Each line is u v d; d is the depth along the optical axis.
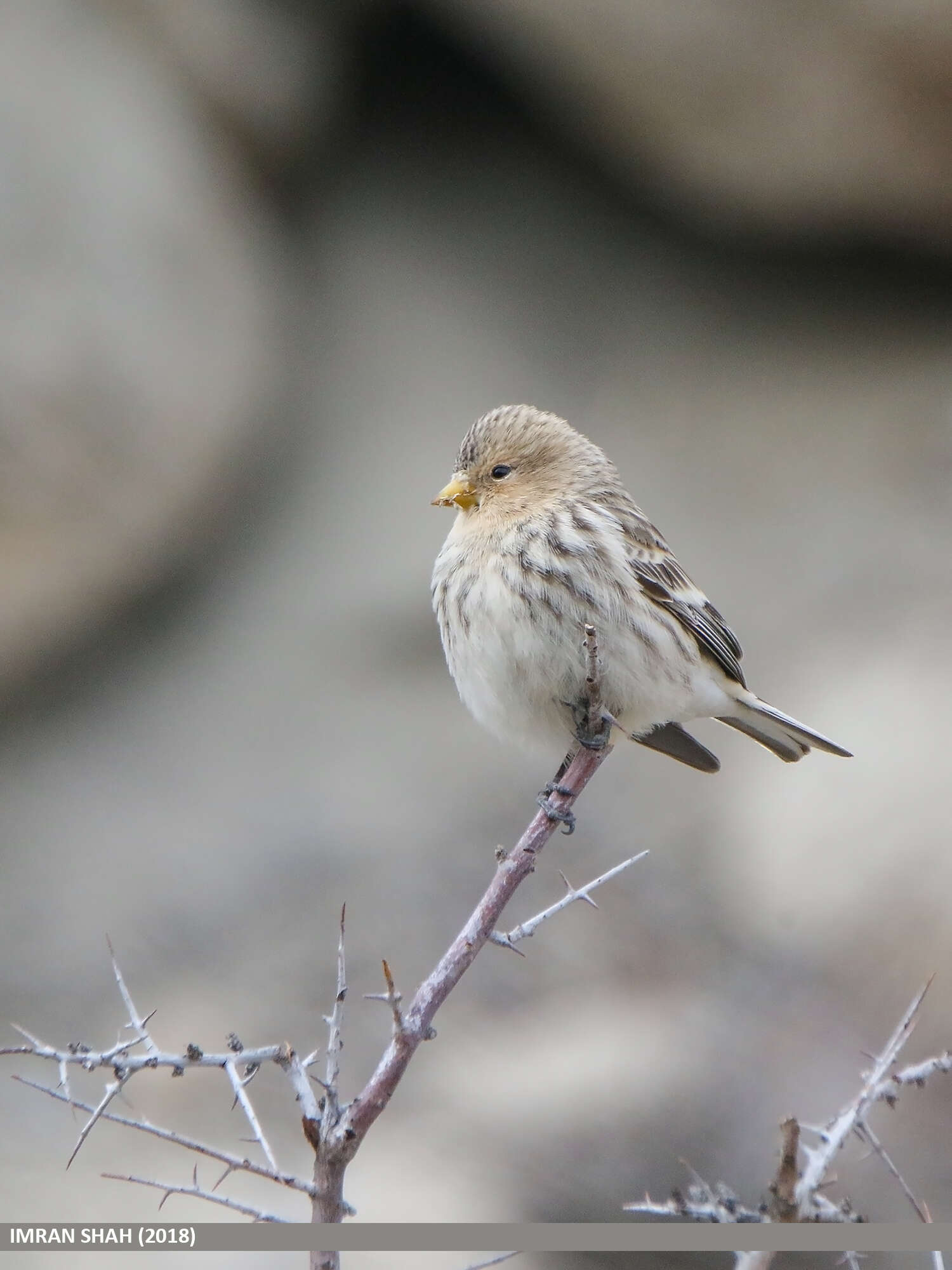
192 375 14.55
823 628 13.96
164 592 15.23
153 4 14.76
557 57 14.59
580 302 16.17
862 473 14.95
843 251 15.51
